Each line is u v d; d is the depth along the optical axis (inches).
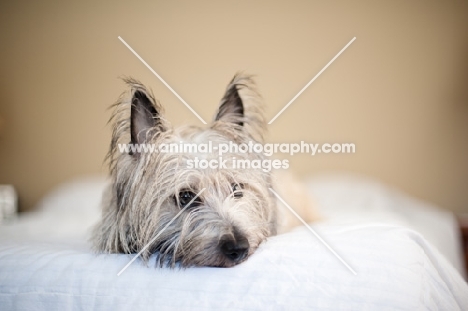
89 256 20.7
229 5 44.9
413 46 43.8
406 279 18.4
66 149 47.8
